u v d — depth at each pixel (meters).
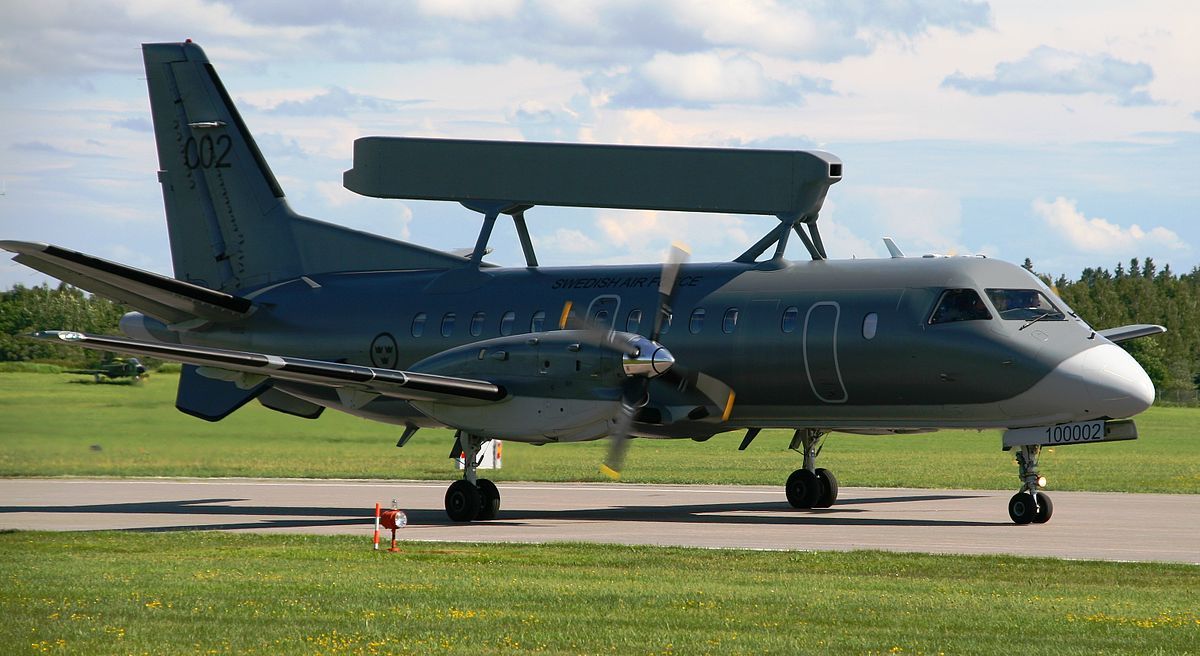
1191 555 60.16
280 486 113.00
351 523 78.25
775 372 80.31
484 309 90.62
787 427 84.81
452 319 91.50
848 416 80.38
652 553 59.91
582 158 91.19
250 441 145.88
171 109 105.19
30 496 101.44
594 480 124.00
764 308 81.19
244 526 75.88
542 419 76.25
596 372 74.38
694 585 49.44
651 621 41.75
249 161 102.88
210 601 45.06
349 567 54.75
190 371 101.44
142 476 123.19
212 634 39.59
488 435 78.69
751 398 82.06
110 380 168.25
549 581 50.50
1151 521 78.19
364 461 142.12
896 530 72.69
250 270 102.62
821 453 174.38
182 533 70.06
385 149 98.25
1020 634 39.78
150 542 65.19
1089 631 40.22
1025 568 54.75
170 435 141.38
